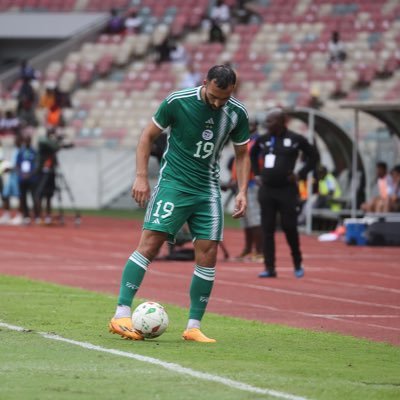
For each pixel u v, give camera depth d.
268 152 50.47
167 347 28.52
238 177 30.72
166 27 140.12
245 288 47.00
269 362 26.59
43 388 22.67
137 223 99.31
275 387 23.12
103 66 136.38
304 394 22.45
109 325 30.45
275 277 52.03
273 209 51.19
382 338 32.62
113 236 82.25
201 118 29.28
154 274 52.00
